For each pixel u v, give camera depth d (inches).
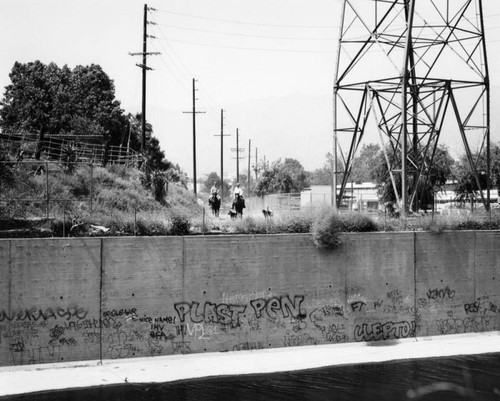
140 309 1294.3
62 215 1475.1
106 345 1269.7
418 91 1855.3
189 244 1334.9
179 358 1323.8
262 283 1398.9
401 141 1770.4
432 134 1791.3
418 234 1569.9
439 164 2765.7
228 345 1369.3
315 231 1438.2
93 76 3380.9
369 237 1507.1
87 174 1982.0
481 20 1827.0
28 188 1713.8
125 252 1282.0
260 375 1268.5
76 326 1245.7
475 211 1836.9
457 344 1550.2
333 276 1467.8
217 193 1961.1
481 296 1654.8
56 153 2260.1
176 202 2367.1
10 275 1203.2
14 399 1089.4
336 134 1820.9
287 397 1144.8
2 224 1395.2
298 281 1432.1
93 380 1189.7
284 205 2620.6
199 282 1344.7
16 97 3280.0
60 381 1175.6
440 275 1599.4
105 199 1851.6
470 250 1640.0
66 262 1238.3
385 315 1523.1
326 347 1451.8
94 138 2748.5
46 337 1226.0
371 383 1236.5
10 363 1206.3
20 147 1979.6
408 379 1267.2
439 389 1200.8
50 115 3206.2
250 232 1472.7
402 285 1546.5
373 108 1731.1
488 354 1469.0
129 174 2295.8
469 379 1270.9
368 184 4114.2
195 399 1120.2
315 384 1222.9
